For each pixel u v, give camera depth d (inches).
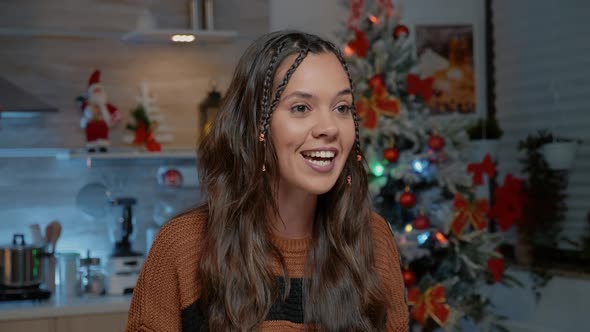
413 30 198.8
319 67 49.7
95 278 152.0
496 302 194.5
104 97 157.9
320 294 52.9
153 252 54.7
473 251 149.4
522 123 196.2
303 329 52.6
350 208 55.1
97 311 139.0
